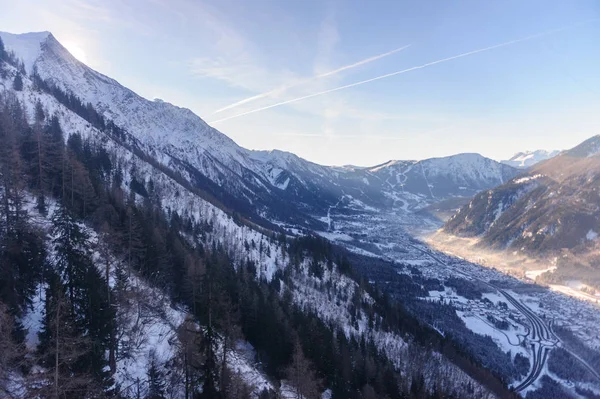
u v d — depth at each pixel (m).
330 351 74.62
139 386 44.44
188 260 78.69
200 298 61.28
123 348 48.06
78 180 78.25
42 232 54.38
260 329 73.38
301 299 126.00
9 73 180.25
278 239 187.50
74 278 47.06
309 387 56.66
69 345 34.50
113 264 58.12
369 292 157.62
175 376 47.62
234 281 83.88
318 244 178.62
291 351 67.94
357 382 76.12
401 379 87.88
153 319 58.59
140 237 74.06
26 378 31.75
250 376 57.44
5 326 34.31
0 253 45.31
